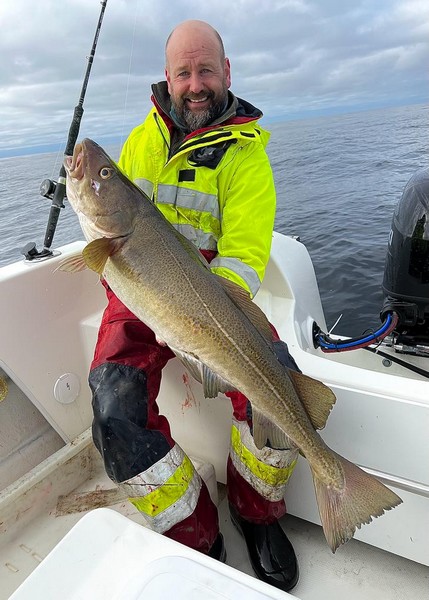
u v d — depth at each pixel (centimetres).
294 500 200
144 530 122
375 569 188
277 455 169
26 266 222
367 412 172
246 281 186
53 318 229
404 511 176
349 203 809
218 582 107
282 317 239
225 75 222
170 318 151
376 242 592
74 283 236
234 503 192
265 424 155
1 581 188
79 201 162
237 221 198
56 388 232
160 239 156
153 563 113
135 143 236
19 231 716
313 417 153
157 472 162
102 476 237
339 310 434
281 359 170
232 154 206
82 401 246
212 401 209
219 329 149
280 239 291
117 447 164
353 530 141
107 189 158
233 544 201
